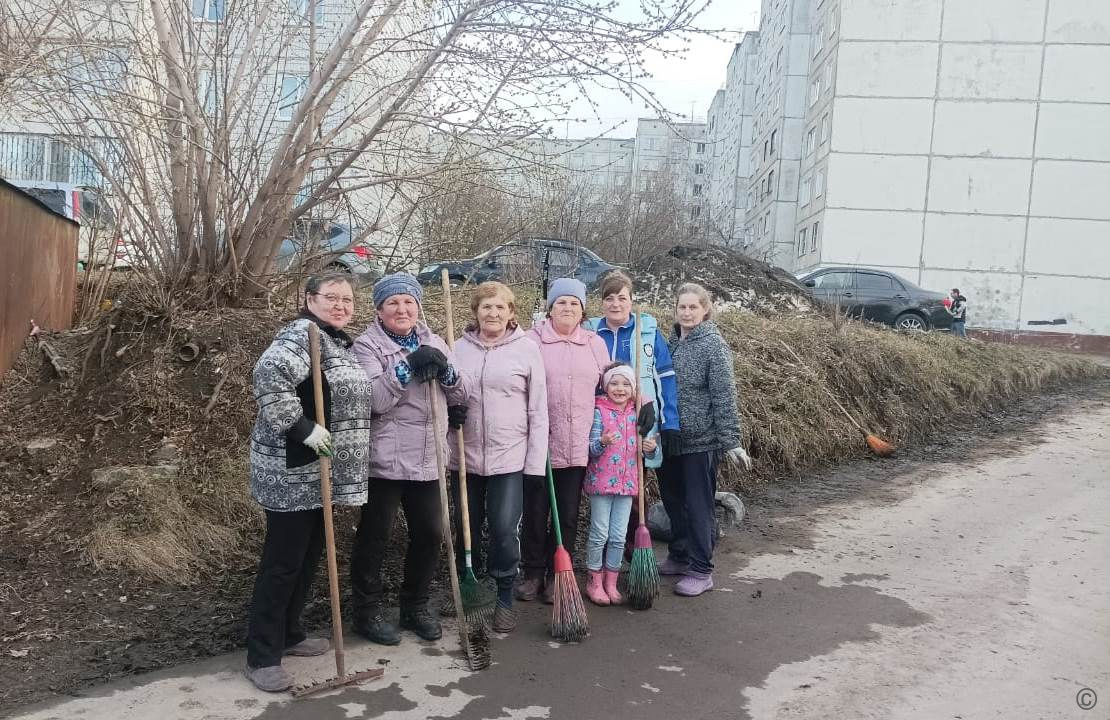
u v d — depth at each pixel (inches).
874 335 409.4
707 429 181.8
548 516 179.9
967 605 174.7
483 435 157.5
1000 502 258.8
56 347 238.8
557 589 155.9
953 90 1098.7
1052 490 273.7
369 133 226.7
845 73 1120.8
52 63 219.3
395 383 144.3
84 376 223.8
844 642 156.2
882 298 652.1
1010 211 1094.4
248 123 239.1
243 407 212.7
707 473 182.2
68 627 149.9
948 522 237.0
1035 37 1074.7
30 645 142.9
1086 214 1076.5
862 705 132.1
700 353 183.2
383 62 237.3
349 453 136.5
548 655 148.9
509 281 343.6
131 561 170.4
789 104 1460.4
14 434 208.4
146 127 214.2
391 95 231.5
